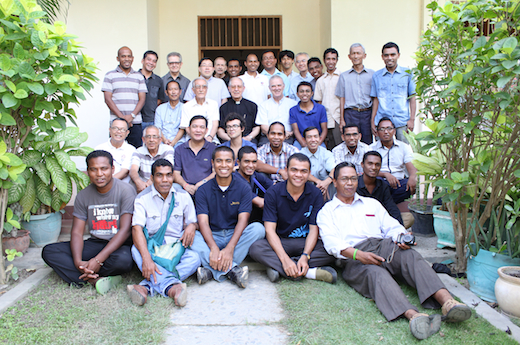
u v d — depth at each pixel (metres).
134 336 2.05
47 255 2.65
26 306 2.38
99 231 2.81
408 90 4.48
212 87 4.97
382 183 3.31
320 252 2.88
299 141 4.45
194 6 6.48
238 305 2.44
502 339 2.01
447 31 2.67
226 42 6.67
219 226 3.02
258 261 2.88
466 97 2.64
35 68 2.62
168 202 2.84
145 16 5.45
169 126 4.71
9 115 2.49
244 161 3.24
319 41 6.59
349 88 4.76
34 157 3.20
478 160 2.57
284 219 2.97
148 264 2.57
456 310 2.04
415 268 2.37
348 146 4.05
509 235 2.56
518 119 2.40
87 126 5.42
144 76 4.99
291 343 2.01
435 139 2.66
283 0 6.55
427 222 3.79
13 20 2.52
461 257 2.91
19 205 3.44
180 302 2.37
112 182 2.81
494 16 2.43
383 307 2.25
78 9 5.38
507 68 2.10
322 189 3.75
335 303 2.42
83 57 2.83
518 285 2.21
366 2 5.43
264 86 4.99
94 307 2.37
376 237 2.76
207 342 2.02
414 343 1.99
